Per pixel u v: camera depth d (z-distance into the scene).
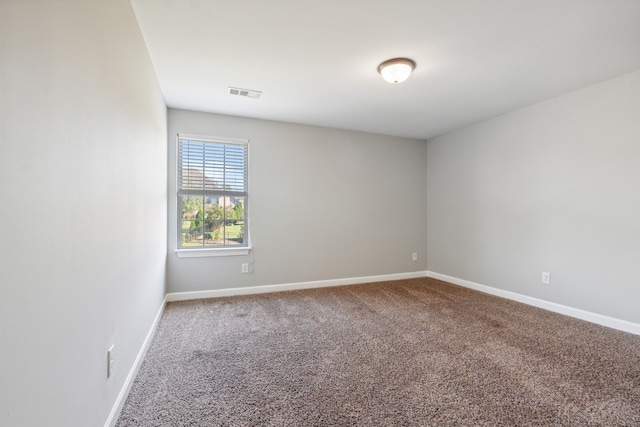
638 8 1.71
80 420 1.04
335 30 1.94
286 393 1.64
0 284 0.65
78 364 1.02
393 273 4.50
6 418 0.67
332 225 4.12
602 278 2.64
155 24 1.87
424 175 4.68
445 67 2.43
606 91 2.63
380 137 4.41
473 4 1.70
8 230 0.68
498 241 3.60
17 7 0.71
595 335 2.41
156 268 2.57
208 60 2.31
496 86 2.77
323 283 4.06
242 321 2.73
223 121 3.56
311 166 4.00
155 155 2.50
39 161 0.80
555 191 3.01
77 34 1.02
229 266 3.60
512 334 2.44
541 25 1.88
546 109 3.09
